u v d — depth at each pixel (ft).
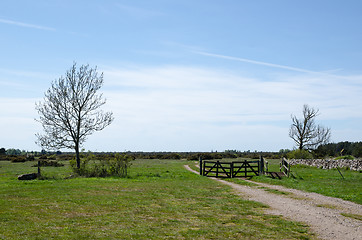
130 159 119.14
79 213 49.14
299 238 36.42
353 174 111.04
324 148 235.20
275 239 36.01
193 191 75.41
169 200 61.93
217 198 65.05
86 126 124.77
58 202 58.13
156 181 99.76
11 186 81.87
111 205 55.93
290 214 49.08
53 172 133.28
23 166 178.29
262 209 53.21
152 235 37.22
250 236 37.11
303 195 67.56
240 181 98.48
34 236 35.96
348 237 36.86
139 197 65.16
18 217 45.75
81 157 121.90
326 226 41.60
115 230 39.27
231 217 47.21
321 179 97.60
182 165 195.72
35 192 70.44
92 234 37.24
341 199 62.34
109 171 115.96
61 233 37.47
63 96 123.03
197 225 42.29
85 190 74.33
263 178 101.50
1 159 255.50
